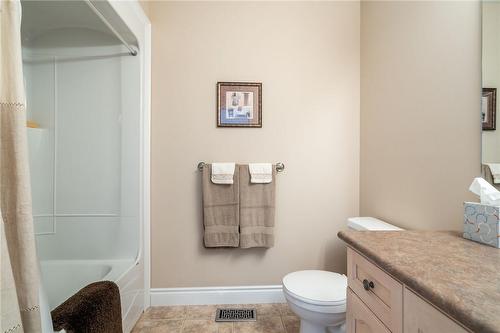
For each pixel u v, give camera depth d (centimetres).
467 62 104
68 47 177
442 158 117
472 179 102
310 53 193
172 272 187
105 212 179
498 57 92
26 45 174
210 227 179
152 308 183
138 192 177
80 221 178
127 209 178
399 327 63
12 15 62
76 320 80
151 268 186
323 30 194
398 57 149
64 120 177
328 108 194
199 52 187
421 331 56
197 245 188
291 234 193
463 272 60
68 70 177
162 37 185
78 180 178
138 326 163
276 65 191
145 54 182
